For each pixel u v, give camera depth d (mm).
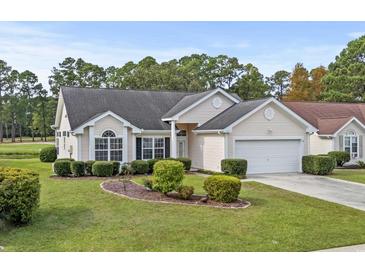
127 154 23422
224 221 10609
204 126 24125
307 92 55219
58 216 11094
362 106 33656
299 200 14203
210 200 13242
